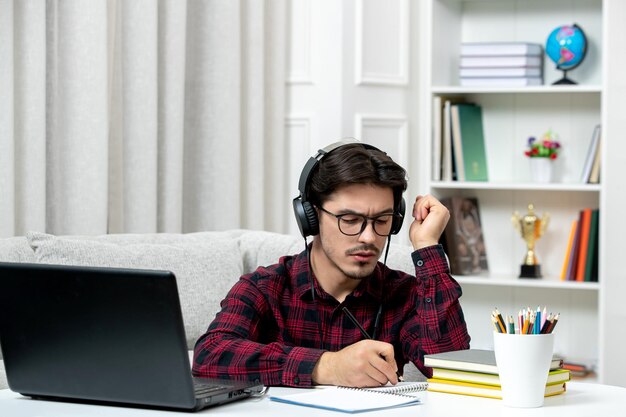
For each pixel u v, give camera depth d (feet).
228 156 12.23
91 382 5.05
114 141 10.98
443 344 6.14
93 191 10.32
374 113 13.52
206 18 12.14
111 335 4.93
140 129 10.96
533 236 13.32
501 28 13.99
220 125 12.19
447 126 13.52
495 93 14.01
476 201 14.10
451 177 13.53
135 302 4.81
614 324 12.59
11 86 9.53
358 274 6.00
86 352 5.03
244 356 5.76
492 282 13.15
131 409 4.98
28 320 5.16
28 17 9.71
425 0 14.07
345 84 13.12
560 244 13.74
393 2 13.66
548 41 13.17
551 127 13.73
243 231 9.64
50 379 5.17
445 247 13.46
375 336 6.59
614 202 12.52
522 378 4.87
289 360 5.63
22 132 9.78
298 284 6.59
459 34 14.16
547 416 4.72
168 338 4.76
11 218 9.59
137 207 10.97
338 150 6.07
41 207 9.91
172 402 4.84
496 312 5.05
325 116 13.20
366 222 5.94
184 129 12.19
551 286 12.92
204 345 6.03
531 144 13.37
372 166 5.95
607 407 4.93
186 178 12.25
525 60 13.21
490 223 14.17
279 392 5.44
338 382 5.50
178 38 11.48
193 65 12.20
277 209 13.30
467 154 13.58
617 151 12.53
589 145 13.51
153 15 11.02
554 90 12.89
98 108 10.32
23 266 5.08
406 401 4.96
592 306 13.60
